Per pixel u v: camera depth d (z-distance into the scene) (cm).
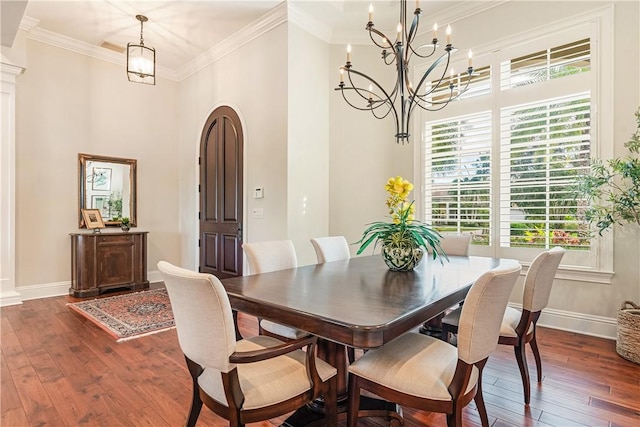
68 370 240
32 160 423
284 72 391
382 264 261
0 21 322
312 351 141
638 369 240
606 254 296
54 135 440
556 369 240
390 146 433
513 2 346
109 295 442
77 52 459
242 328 326
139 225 517
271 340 174
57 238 442
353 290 174
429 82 404
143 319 344
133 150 511
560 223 316
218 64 476
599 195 286
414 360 149
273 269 243
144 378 229
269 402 131
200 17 396
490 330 137
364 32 436
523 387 202
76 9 378
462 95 379
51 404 199
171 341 292
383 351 158
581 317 309
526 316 199
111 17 394
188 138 536
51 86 438
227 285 186
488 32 362
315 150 422
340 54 441
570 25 314
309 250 413
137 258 480
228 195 462
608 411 191
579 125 309
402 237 222
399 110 425
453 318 219
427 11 383
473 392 142
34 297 423
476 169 368
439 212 395
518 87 342
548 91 324
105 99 484
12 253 400
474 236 368
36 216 427
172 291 130
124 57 496
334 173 441
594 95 301
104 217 481
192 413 147
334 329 129
